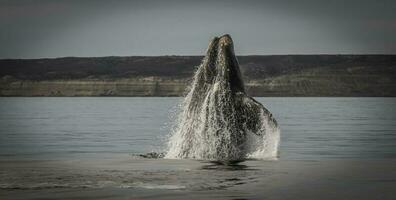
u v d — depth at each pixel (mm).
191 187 43500
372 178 48219
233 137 62562
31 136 101062
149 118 168875
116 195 40594
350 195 40781
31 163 60031
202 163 57875
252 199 39281
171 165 56406
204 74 65625
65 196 40312
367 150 76000
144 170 52594
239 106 62031
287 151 74750
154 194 40844
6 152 74188
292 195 40625
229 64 64188
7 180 46812
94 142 89312
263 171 52031
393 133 106438
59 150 76875
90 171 52156
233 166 55531
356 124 135375
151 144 85938
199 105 64875
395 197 40156
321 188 43312
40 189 42875
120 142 89250
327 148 78938
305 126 127938
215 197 39844
